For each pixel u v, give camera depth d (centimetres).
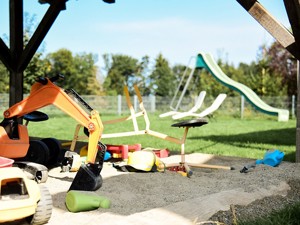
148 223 113
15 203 114
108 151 244
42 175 181
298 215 131
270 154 219
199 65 805
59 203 148
